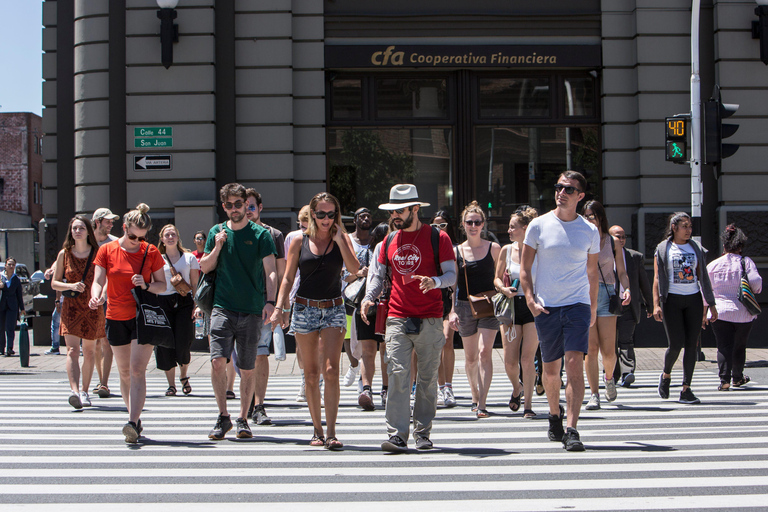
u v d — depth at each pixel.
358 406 8.58
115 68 14.48
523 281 6.00
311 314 5.95
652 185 14.36
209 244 6.29
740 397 8.92
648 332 14.05
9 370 13.09
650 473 5.08
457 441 6.34
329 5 14.53
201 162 14.16
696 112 12.26
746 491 4.61
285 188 14.32
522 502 4.39
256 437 6.59
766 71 14.37
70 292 8.28
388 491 4.67
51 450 6.03
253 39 14.35
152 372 12.46
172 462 5.55
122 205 14.45
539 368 9.31
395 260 5.91
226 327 6.28
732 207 14.23
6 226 47.50
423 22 14.50
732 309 9.52
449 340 8.45
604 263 7.99
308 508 4.30
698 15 12.28
